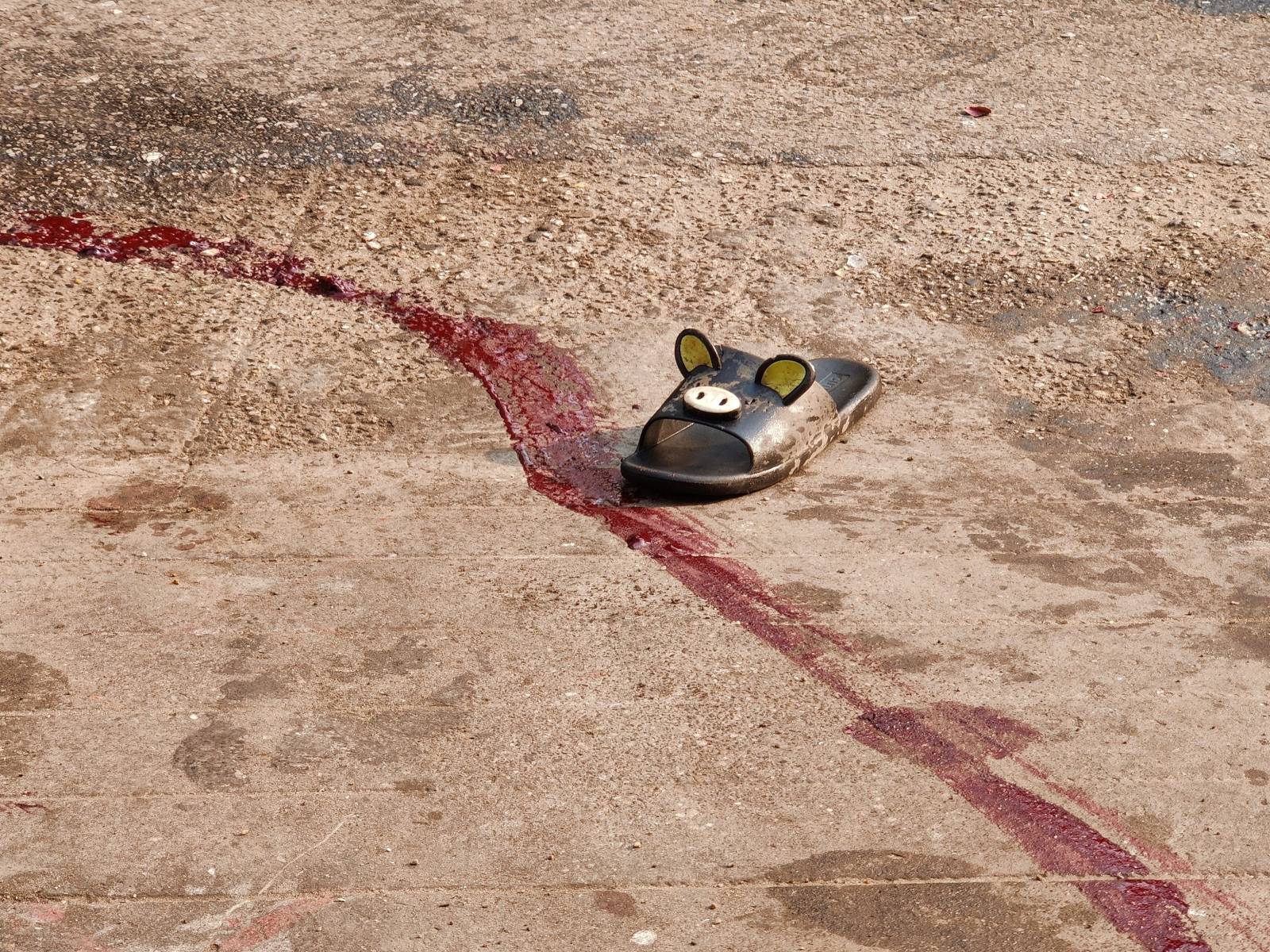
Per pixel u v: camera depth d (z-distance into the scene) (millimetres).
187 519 4230
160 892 3912
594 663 4090
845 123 4887
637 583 4176
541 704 4055
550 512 4258
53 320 4465
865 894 3922
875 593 4168
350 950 3883
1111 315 4547
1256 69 5059
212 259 4582
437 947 3885
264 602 4141
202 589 4152
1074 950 3891
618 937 3893
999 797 3988
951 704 4059
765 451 4273
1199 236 4672
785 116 4898
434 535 4223
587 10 5156
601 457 4332
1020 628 4133
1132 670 4094
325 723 4035
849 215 4707
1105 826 3969
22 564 4172
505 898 3914
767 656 4102
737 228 4676
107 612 4125
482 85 4926
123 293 4516
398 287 4551
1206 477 4320
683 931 3896
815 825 3965
